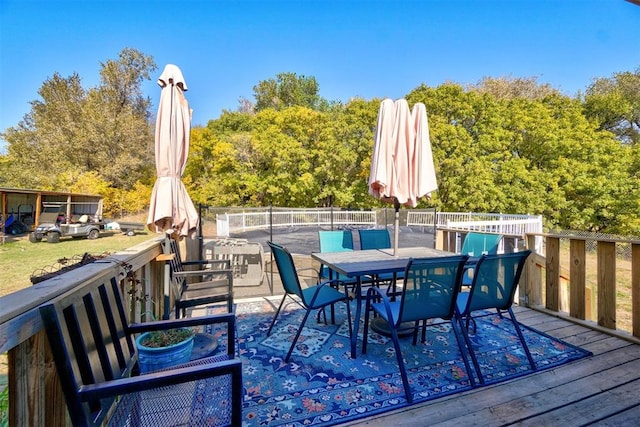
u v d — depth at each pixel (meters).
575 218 13.74
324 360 2.38
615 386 1.99
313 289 2.92
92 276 1.47
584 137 14.19
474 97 15.74
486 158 14.83
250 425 1.67
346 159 17.03
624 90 16.11
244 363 2.33
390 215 13.66
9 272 6.97
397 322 2.02
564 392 1.93
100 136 18.70
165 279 2.70
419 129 3.13
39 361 1.17
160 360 1.79
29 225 14.88
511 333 2.85
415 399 1.87
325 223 16.05
